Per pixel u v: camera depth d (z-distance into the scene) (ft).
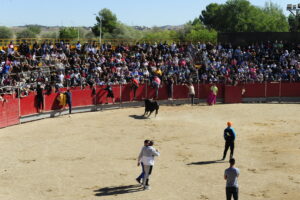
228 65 128.26
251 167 55.83
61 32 315.99
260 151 64.18
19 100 83.20
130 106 106.73
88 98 99.35
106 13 324.80
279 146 67.26
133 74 114.01
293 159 59.52
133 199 43.80
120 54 121.60
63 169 54.19
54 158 59.31
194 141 70.59
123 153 62.28
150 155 46.44
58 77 100.89
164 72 117.91
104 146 66.49
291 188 47.67
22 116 83.92
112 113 97.09
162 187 47.70
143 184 46.85
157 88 109.91
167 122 86.84
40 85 89.81
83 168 54.65
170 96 111.96
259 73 124.47
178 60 126.72
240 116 95.04
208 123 86.43
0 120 78.79
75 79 102.94
